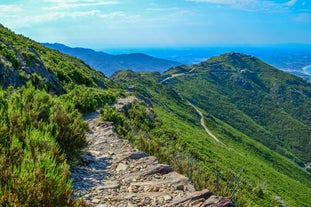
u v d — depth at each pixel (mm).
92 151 9805
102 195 5918
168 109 112375
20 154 5020
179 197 5883
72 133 7738
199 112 155875
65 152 7395
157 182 6754
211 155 40938
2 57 20031
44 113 7824
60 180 4188
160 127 30734
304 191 63062
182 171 9227
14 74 19609
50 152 5336
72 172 7051
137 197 5879
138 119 26359
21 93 8883
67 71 33125
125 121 17875
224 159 45000
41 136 6117
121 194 6027
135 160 8773
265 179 53750
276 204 28125
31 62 23656
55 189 4090
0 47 21172
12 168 4504
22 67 21688
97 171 7652
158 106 94625
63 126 7656
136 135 16000
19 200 3760
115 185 6535
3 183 4074
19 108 7355
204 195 5605
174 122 65312
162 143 18781
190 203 5414
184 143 31047
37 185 3969
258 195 27219
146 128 24641
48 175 4180
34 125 7113
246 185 27797
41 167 4457
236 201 7953
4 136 5750
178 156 11672
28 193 3875
